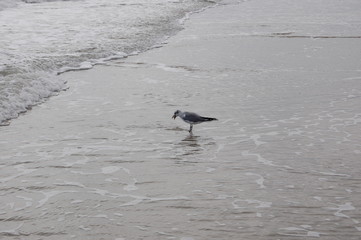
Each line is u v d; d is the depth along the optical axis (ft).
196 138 54.65
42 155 50.19
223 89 74.43
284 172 45.52
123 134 56.13
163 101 68.69
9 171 46.24
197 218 37.19
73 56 94.68
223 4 186.70
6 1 174.09
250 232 35.04
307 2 192.24
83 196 41.09
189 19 149.38
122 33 119.75
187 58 97.04
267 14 160.25
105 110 64.95
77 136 55.62
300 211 38.11
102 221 36.91
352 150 50.60
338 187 42.39
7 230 35.60
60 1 186.70
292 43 111.65
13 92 68.59
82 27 126.41
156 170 46.32
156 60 95.71
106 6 170.30
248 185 42.88
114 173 45.75
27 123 60.08
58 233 35.24
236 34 122.93
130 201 40.14
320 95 70.69
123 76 83.35
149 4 175.52
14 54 91.97
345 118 60.64
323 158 48.62
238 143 52.90
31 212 38.34
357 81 78.69
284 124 58.70
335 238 34.14
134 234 34.99
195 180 44.06
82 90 75.05
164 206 39.17
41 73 79.46
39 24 129.90
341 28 131.95
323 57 97.30
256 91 73.20
